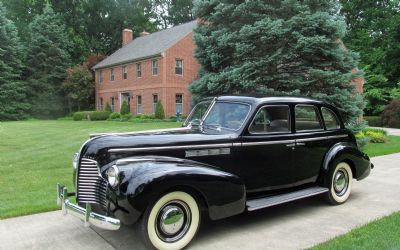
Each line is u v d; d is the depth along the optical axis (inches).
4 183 284.2
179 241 161.5
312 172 219.5
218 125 201.0
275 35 406.0
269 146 198.1
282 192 208.7
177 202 161.3
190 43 1157.1
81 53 1728.6
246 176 192.2
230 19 454.6
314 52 414.0
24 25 1716.3
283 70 442.0
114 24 1902.1
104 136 179.3
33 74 1519.4
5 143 524.7
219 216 169.0
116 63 1323.8
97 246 165.8
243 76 413.1
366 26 1568.7
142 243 168.7
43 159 395.5
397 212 205.8
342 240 163.3
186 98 1160.2
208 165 176.2
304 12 412.8
